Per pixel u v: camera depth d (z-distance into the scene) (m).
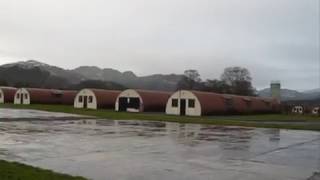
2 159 18.81
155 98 83.44
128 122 48.84
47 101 110.69
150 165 18.44
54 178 13.94
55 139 28.03
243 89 152.12
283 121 62.16
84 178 14.73
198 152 23.33
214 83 155.38
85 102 92.06
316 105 111.31
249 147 26.44
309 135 36.62
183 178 15.80
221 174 16.78
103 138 29.58
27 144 24.89
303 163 20.23
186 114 74.50
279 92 117.00
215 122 51.59
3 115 55.12
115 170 17.05
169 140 29.36
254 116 78.75
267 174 17.08
